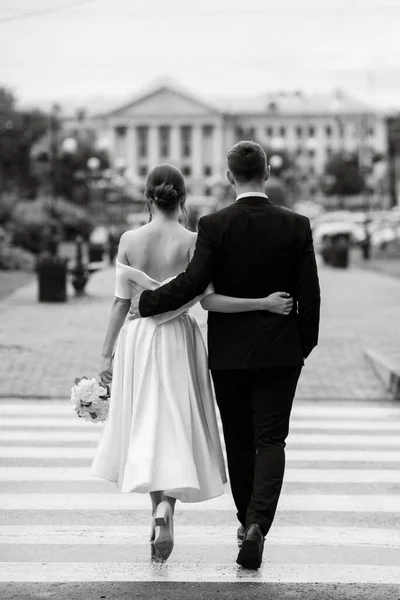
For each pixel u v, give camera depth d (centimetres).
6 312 2212
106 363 546
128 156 15175
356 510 683
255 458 546
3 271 3866
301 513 674
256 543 502
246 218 532
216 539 606
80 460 845
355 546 593
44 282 2461
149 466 500
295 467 829
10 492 727
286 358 524
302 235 534
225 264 530
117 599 493
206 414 541
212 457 532
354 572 541
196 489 504
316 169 15800
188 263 544
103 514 665
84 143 10712
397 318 2119
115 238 4744
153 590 507
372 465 838
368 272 3844
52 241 4628
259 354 523
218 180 8550
